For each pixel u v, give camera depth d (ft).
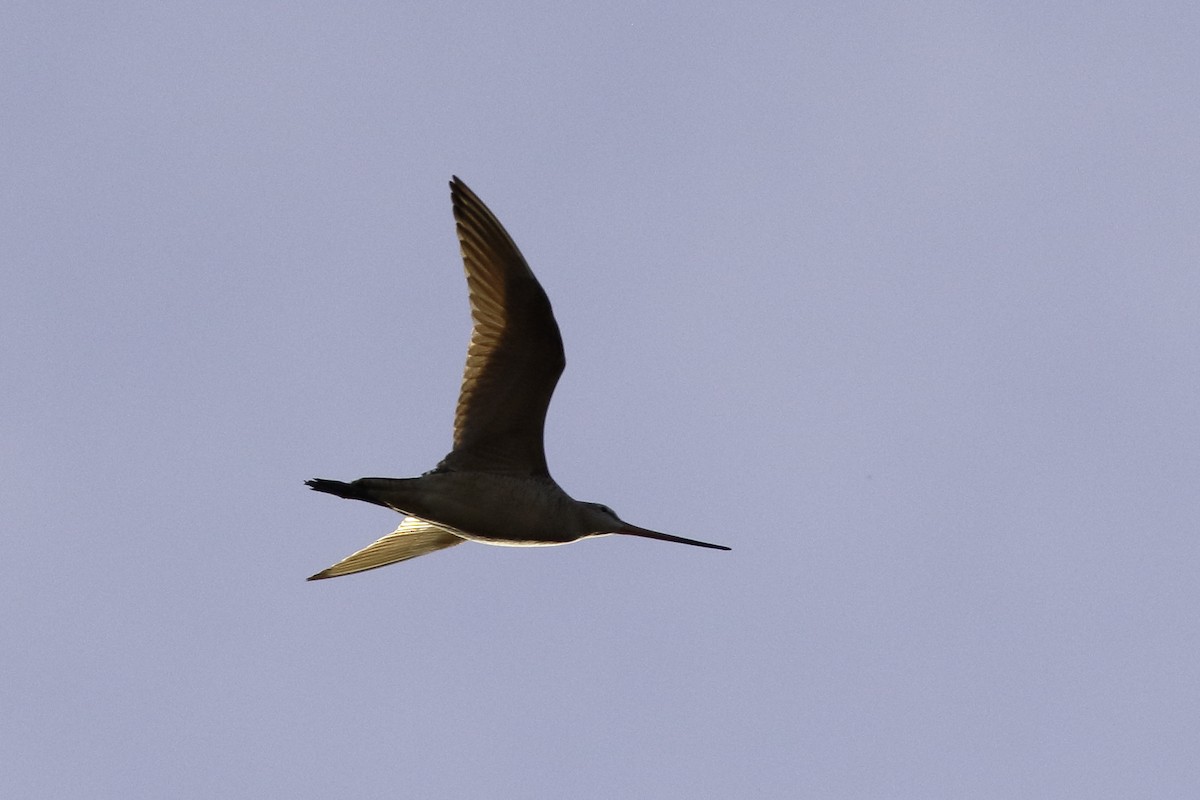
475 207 61.87
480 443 61.87
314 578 68.85
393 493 60.39
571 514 62.90
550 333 61.36
